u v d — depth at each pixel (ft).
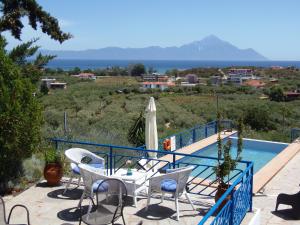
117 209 15.17
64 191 21.42
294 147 45.09
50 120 71.67
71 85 217.97
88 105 123.34
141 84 234.99
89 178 17.47
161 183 18.28
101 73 386.52
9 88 21.31
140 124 43.70
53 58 35.32
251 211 19.57
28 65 33.50
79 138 40.91
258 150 50.29
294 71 350.02
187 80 294.87
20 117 20.71
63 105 121.49
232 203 15.99
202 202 20.63
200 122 92.68
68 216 18.24
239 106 116.98
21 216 18.17
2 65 21.68
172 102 143.54
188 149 43.60
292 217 22.04
